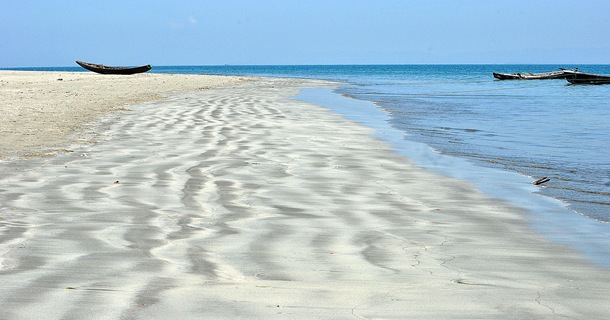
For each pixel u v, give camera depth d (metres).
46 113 17.05
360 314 3.89
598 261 5.27
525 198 7.97
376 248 5.50
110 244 5.45
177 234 5.84
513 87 44.09
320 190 8.04
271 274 4.71
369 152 11.52
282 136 13.30
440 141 13.48
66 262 4.90
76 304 3.95
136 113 17.80
